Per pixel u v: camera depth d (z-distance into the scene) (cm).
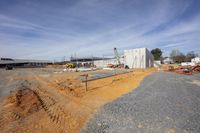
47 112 610
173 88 1121
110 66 4944
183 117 547
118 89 1095
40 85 1352
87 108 656
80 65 6162
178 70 2819
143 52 4481
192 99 799
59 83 1428
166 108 646
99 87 1185
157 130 448
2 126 482
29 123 505
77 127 473
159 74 2397
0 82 1592
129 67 4800
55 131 449
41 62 10338
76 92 1003
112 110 621
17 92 995
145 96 863
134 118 537
